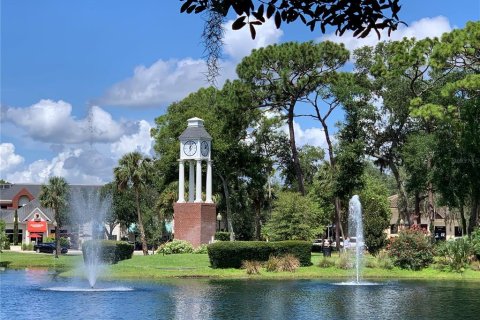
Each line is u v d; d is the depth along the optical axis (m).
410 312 26.09
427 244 46.50
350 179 64.81
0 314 24.81
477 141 49.81
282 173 79.94
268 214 86.38
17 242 101.88
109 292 32.97
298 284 38.31
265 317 24.34
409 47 55.22
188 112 71.31
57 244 69.19
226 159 73.38
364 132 68.69
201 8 7.30
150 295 31.64
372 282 40.12
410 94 65.00
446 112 50.50
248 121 69.75
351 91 64.12
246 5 7.03
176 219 60.25
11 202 118.25
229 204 74.75
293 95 64.50
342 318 24.31
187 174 75.38
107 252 49.56
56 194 76.19
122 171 68.50
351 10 7.39
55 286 36.41
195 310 26.12
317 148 89.06
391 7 7.37
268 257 46.53
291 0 7.32
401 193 71.62
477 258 46.69
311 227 51.62
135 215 96.44
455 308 27.34
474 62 49.28
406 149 64.38
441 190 56.31
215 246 45.69
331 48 62.25
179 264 47.72
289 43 62.75
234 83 65.19
